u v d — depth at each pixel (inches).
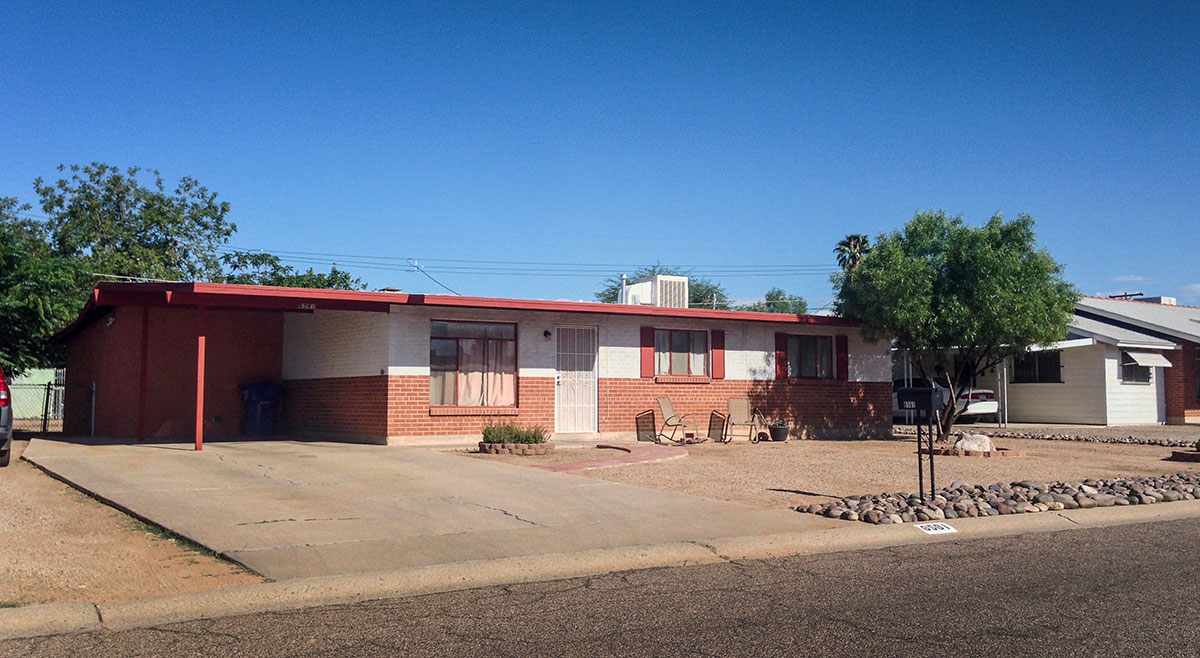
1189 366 1272.1
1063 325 831.1
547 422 754.2
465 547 325.1
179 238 1755.7
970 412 1163.9
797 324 877.2
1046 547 346.6
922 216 846.5
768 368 868.0
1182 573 298.8
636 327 804.0
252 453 603.5
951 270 839.7
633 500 431.5
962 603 257.8
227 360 801.6
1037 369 1268.5
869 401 918.4
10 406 543.2
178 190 1785.2
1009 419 1302.9
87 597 253.4
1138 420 1216.8
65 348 1002.7
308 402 788.6
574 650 213.9
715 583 284.4
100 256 1574.8
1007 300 797.2
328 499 422.6
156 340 768.3
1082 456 728.3
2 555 297.0
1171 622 237.9
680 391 820.0
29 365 925.8
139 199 1743.4
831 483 520.1
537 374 753.6
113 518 374.9
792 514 400.5
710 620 240.2
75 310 886.4
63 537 332.8
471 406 720.3
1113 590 273.9
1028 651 213.5
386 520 374.0
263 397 791.1
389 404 684.1
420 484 471.8
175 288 609.9
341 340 746.8
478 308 716.0
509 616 244.8
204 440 739.4
